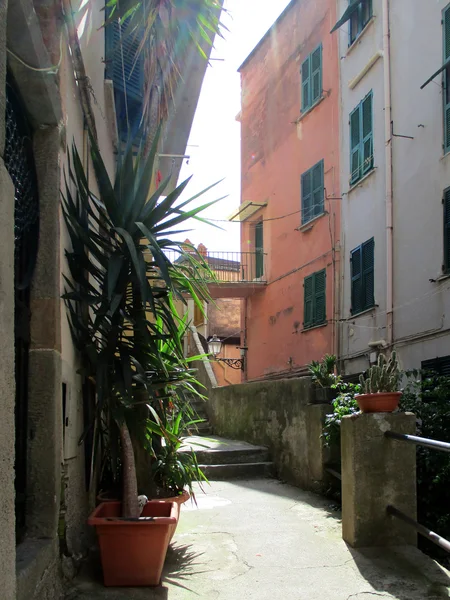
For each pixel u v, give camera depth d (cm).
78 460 427
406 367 1076
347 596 359
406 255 1095
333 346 1386
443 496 582
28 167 357
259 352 1875
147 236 407
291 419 759
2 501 193
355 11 1351
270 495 669
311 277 1537
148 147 662
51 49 376
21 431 337
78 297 396
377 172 1226
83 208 436
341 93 1422
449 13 1000
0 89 212
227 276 1942
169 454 502
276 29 1830
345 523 459
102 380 406
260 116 1952
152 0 603
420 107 1073
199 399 1273
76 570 383
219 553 447
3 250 204
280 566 413
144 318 455
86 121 511
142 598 351
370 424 441
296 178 1664
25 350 348
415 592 363
